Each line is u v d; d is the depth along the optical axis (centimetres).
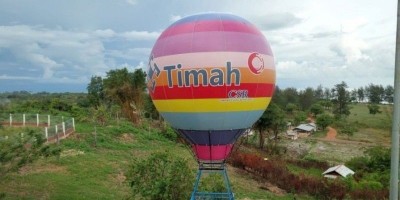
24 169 2334
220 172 1695
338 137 7969
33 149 1792
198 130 1496
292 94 12444
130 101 4784
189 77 1407
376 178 4016
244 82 1419
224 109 1427
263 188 3098
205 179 1838
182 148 3847
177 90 1439
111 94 4775
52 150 1983
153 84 1531
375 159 4828
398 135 1044
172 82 1445
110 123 4234
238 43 1423
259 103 1491
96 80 5906
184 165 1802
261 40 1507
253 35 1482
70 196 1945
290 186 3203
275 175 3412
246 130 1577
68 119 3822
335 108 11488
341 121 9456
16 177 2148
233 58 1399
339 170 4288
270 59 1522
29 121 3778
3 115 3956
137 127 4362
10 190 1933
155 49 1530
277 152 5562
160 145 3825
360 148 6612
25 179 2138
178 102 1452
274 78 1559
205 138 1516
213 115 1434
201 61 1394
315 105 10575
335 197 3062
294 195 3025
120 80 4753
